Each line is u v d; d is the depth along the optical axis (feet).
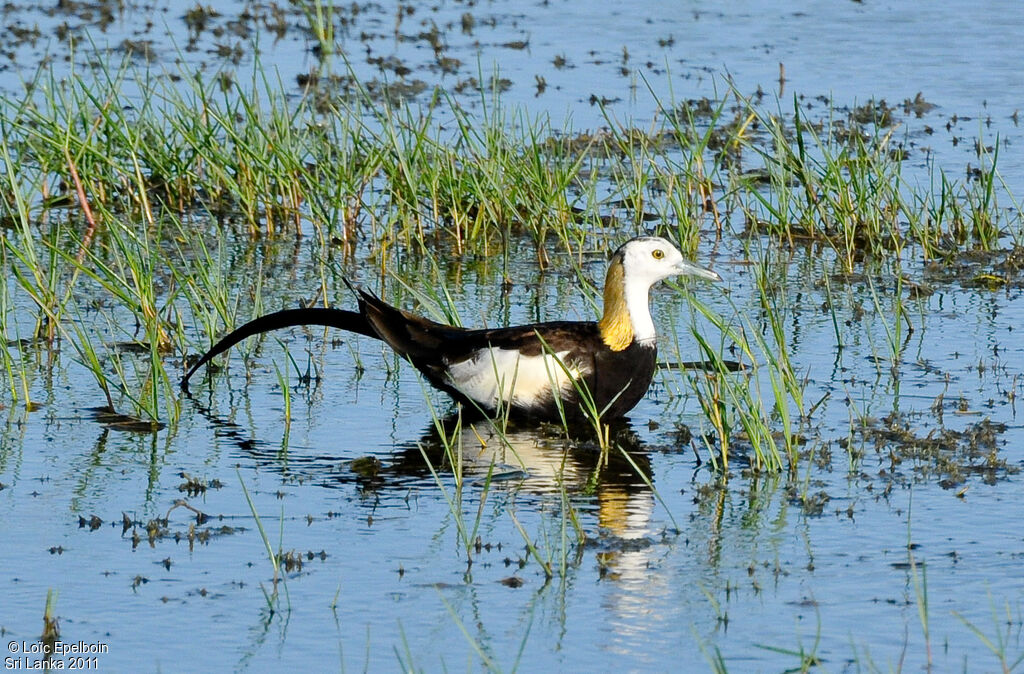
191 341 48.85
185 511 35.29
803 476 37.78
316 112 73.41
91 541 33.45
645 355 42.88
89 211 61.41
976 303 53.06
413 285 55.16
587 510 35.70
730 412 42.32
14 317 49.85
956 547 33.17
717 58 84.79
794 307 52.60
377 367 47.29
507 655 28.37
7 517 34.68
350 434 41.06
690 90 77.97
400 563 32.53
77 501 35.76
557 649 28.60
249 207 62.03
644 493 36.86
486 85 78.69
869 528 34.35
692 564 32.50
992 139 70.49
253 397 44.04
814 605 30.42
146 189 66.13
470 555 32.81
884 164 62.95
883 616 29.91
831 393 43.88
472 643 27.94
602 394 42.50
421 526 34.58
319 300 53.06
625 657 28.30
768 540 33.76
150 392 43.86
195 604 30.42
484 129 63.10
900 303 47.65
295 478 37.58
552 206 60.34
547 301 53.36
